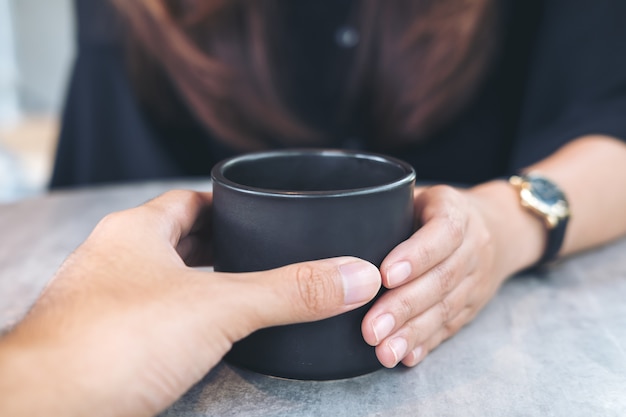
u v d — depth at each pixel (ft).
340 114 2.95
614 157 2.00
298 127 2.91
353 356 1.24
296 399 1.22
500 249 1.55
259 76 2.74
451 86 2.67
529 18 2.88
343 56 2.87
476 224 1.44
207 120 2.79
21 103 10.87
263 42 2.70
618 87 2.29
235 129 2.84
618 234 1.91
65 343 1.03
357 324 1.23
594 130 2.13
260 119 2.83
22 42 10.61
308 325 1.21
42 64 10.77
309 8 2.82
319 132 2.98
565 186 1.84
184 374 1.09
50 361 1.01
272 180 1.40
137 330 1.05
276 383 1.27
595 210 1.83
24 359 1.01
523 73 2.93
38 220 1.98
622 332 1.42
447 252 1.29
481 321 1.48
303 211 1.18
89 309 1.07
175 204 1.33
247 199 1.20
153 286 1.11
